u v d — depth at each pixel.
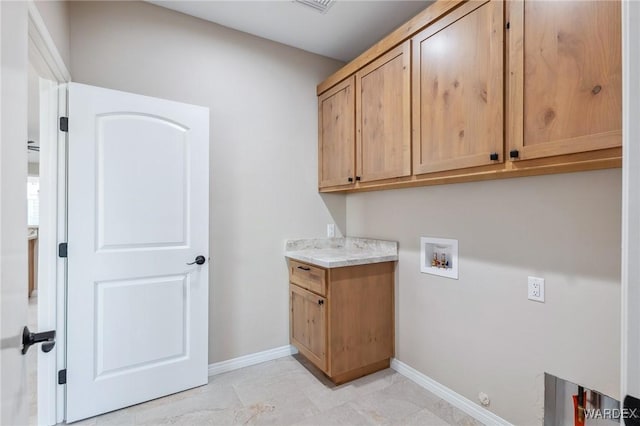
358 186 2.35
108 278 1.90
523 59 1.36
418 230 2.25
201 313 2.20
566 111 1.22
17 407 0.69
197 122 2.19
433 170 1.77
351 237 2.89
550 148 1.27
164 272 2.06
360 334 2.26
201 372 2.19
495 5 1.46
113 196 1.91
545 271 1.56
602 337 1.37
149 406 1.96
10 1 0.66
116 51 2.02
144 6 2.11
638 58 0.46
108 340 1.90
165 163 2.07
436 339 2.10
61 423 1.79
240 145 2.46
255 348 2.52
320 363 2.22
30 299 4.26
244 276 2.48
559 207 1.51
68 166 1.80
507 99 1.42
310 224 2.80
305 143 2.78
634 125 0.46
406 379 2.27
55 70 1.66
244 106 2.48
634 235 0.46
